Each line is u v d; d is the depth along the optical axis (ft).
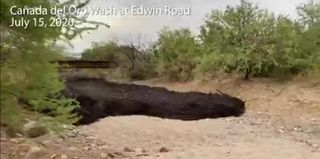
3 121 17.54
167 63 103.04
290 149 31.63
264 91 68.23
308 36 76.33
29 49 17.94
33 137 25.79
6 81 16.81
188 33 106.11
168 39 105.09
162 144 33.81
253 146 32.81
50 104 24.84
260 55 76.43
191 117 49.44
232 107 54.13
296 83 69.92
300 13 81.87
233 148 31.78
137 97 51.75
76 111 41.01
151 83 102.53
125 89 56.49
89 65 70.79
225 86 77.71
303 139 37.29
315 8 80.43
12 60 17.53
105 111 45.75
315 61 73.92
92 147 29.45
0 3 17.58
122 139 34.86
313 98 59.88
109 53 121.60
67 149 26.81
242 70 78.48
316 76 70.85
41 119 24.59
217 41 82.79
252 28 78.54
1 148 23.45
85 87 51.16
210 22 86.94
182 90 82.99
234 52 78.64
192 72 96.84
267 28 78.02
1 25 17.49
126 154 28.48
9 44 17.54
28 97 18.33
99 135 35.42
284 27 76.33
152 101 51.01
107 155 26.99
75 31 21.91
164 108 50.14
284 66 74.43
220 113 52.60
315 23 79.41
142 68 116.98
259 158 28.07
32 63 18.01
